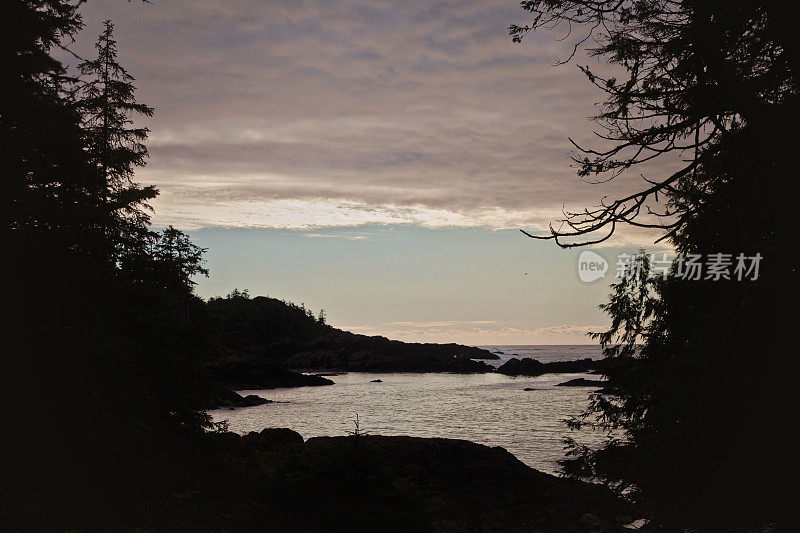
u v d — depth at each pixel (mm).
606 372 10312
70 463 10547
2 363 10820
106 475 10859
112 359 12703
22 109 11812
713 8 7891
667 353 9414
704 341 8047
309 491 10492
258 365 101938
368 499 10359
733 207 8602
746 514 7242
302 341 189625
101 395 12281
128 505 10422
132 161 21047
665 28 8477
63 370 11562
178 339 15000
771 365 7281
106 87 22156
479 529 14883
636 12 8344
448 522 14781
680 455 8055
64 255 12656
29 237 12141
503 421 45594
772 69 8125
